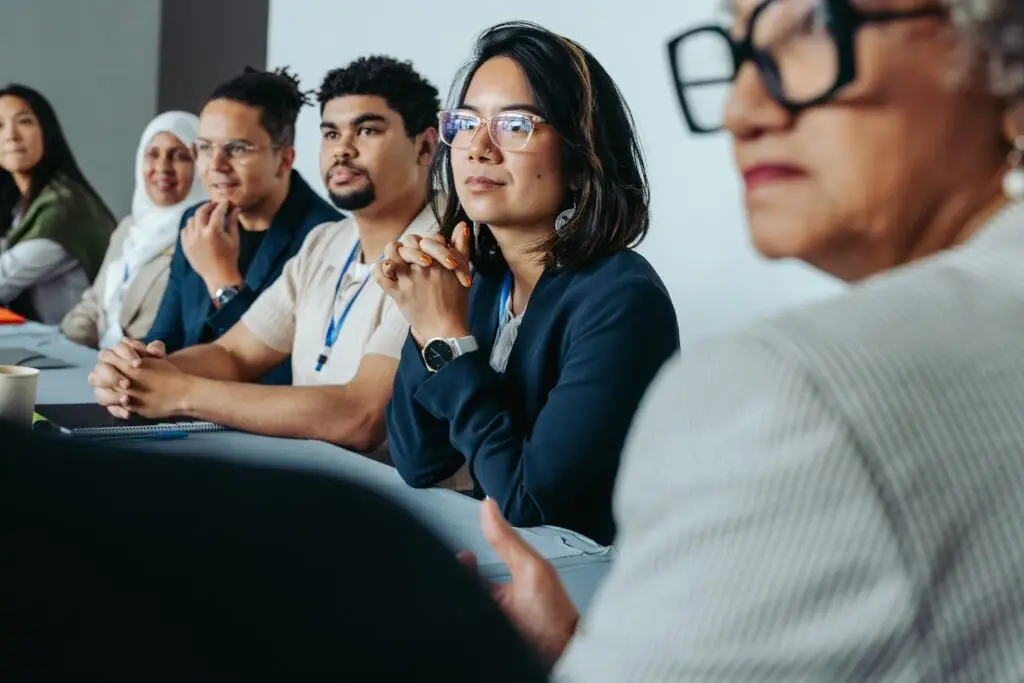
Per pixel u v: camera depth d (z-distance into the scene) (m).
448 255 1.63
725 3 0.59
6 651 0.27
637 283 1.58
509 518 1.48
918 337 0.47
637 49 2.81
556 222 1.67
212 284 2.54
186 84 5.77
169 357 2.15
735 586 0.45
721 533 0.46
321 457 1.71
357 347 2.11
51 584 0.27
